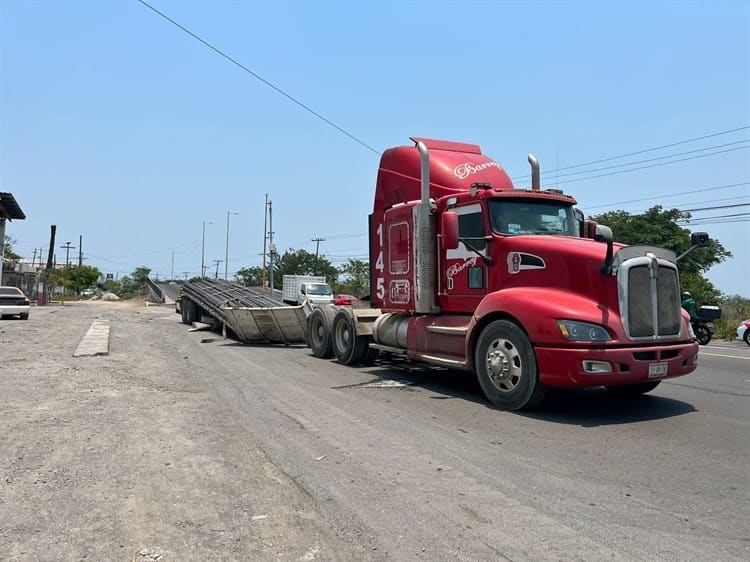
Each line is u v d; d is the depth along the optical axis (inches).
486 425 250.8
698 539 139.9
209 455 201.9
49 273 2412.6
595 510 157.2
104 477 178.5
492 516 152.6
